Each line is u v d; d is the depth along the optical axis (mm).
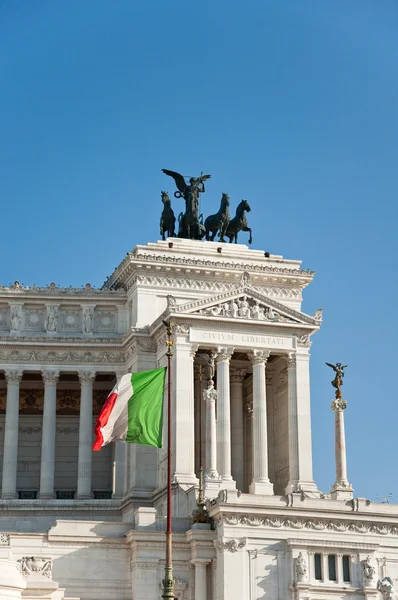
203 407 143750
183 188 158250
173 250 148875
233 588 114438
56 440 153000
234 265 148875
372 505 120812
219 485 124375
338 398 129125
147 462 139000
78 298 148375
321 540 117812
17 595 106875
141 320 144750
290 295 151375
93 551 117250
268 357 143500
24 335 147375
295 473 136625
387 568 119562
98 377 152375
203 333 137000
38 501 140750
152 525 118812
